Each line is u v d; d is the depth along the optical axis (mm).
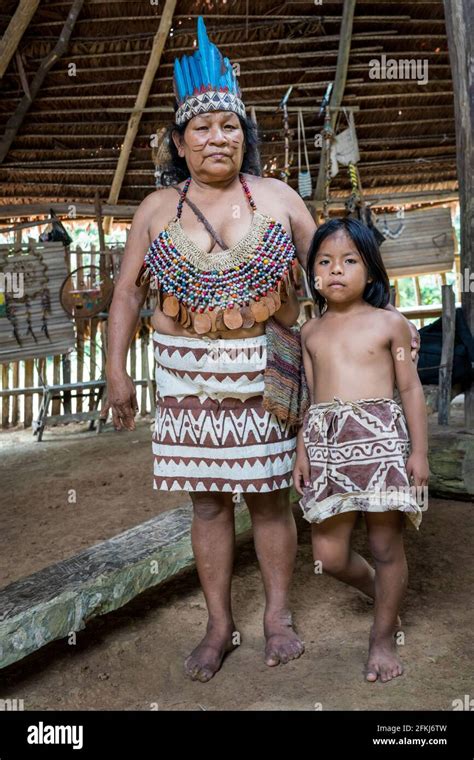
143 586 2482
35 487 4809
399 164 8555
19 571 3135
